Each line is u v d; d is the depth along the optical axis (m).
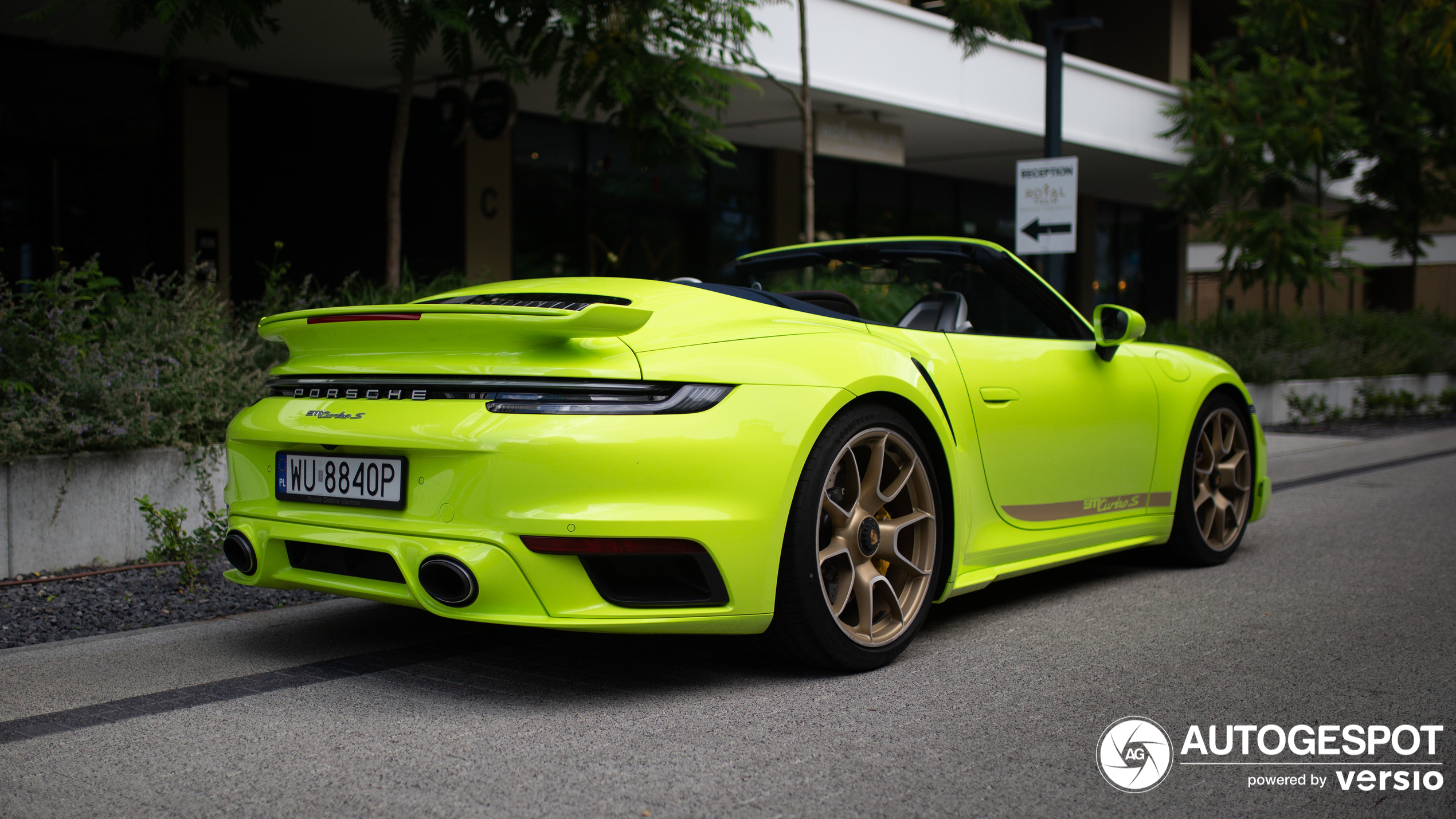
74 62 8.39
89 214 8.56
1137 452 4.11
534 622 2.50
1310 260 13.12
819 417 2.80
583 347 2.59
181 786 2.20
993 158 14.54
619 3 6.28
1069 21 8.94
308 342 2.97
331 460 2.81
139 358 4.82
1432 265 28.84
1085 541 3.88
